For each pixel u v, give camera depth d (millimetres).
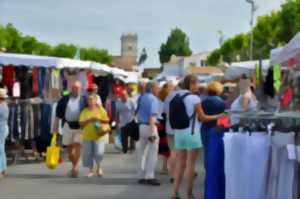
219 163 8461
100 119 14414
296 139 6938
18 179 14156
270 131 7336
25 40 92625
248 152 7348
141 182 13609
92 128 14367
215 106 10953
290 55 13523
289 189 6988
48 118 17438
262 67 21547
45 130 17438
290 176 6980
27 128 16781
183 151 11180
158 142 13938
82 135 14492
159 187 13125
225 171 7645
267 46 58688
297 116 7160
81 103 14438
